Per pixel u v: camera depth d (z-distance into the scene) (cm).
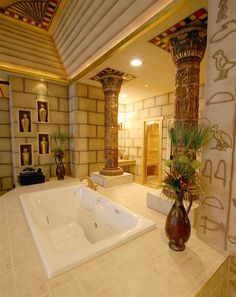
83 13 249
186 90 200
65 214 284
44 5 273
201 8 165
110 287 108
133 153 536
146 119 490
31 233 169
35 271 121
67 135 431
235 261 139
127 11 204
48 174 409
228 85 135
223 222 146
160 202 226
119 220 211
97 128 436
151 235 168
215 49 141
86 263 128
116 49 239
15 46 315
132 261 132
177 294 105
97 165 443
